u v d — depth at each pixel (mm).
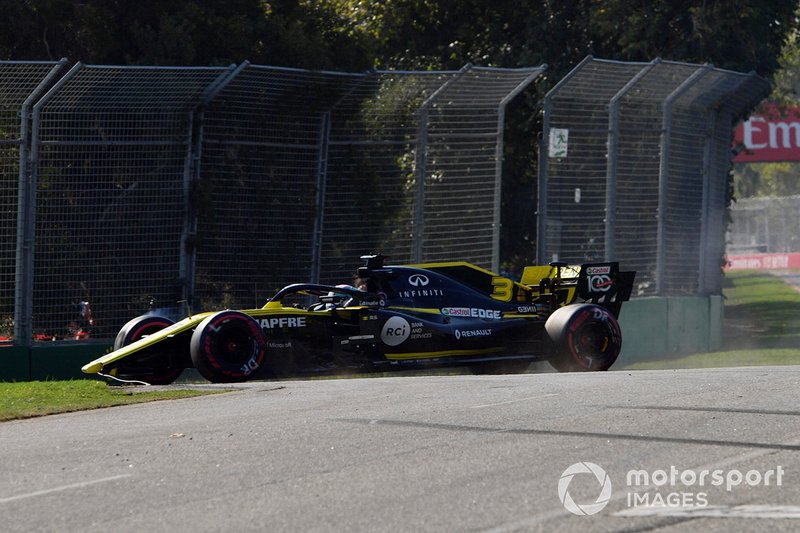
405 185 56281
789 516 17703
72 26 63125
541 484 20016
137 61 63312
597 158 62531
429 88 55969
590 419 26703
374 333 43375
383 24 94500
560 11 88250
